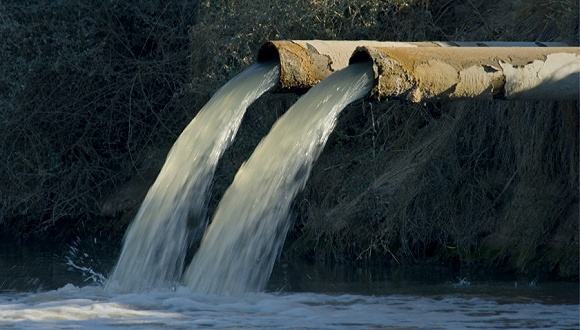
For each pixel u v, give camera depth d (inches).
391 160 1264.8
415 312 756.6
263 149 812.6
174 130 1566.2
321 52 863.7
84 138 1574.8
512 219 1114.1
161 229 843.4
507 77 826.2
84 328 676.1
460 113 1195.9
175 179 849.5
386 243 1189.1
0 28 1524.4
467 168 1195.3
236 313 739.4
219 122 842.8
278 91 865.5
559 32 1102.4
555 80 843.4
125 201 1535.4
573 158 1064.8
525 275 1048.8
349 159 1304.1
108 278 973.2
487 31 1241.4
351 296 852.0
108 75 1565.0
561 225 1074.7
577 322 711.7
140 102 1581.0
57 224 1582.2
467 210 1171.3
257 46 1366.9
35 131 1558.8
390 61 781.9
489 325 696.4
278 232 796.6
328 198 1279.5
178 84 1574.8
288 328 675.4
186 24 1577.3
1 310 745.6
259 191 804.6
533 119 1102.4
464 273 1067.9
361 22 1350.9
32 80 1551.4
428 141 1222.3
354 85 778.2
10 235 1542.8
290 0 1357.0
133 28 1596.9
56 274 1065.5
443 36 1341.0
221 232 822.5
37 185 1545.3
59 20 1552.7
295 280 1010.1
